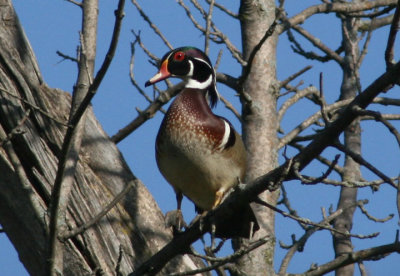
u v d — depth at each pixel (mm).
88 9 8641
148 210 9320
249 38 11617
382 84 7051
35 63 9242
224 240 7789
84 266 8414
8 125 8836
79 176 9031
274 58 11547
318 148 7348
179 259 9195
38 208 8109
